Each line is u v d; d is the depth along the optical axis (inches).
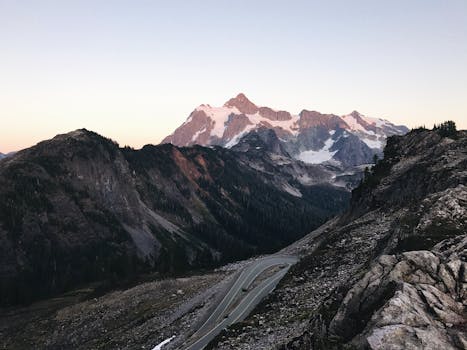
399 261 1033.5
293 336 1347.2
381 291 971.9
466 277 934.4
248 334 1715.1
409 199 3048.7
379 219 2736.2
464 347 770.2
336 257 2279.8
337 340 962.1
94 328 3245.6
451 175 2906.0
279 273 3171.8
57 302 4596.5
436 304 880.9
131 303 3501.5
